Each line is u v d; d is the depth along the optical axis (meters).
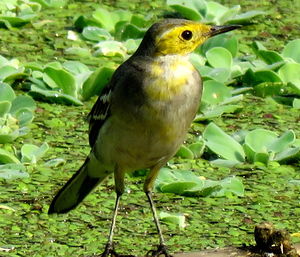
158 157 10.70
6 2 17.69
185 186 12.49
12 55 16.12
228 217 12.02
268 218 12.00
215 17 17.84
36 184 12.54
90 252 11.11
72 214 11.94
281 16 18.53
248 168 13.32
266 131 13.88
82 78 15.23
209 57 16.09
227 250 10.48
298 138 14.14
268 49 17.11
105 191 12.55
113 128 10.59
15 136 13.52
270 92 15.55
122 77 10.45
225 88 15.08
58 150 13.41
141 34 17.12
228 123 14.56
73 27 17.39
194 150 13.54
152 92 10.30
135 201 12.30
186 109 10.44
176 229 11.69
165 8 18.50
